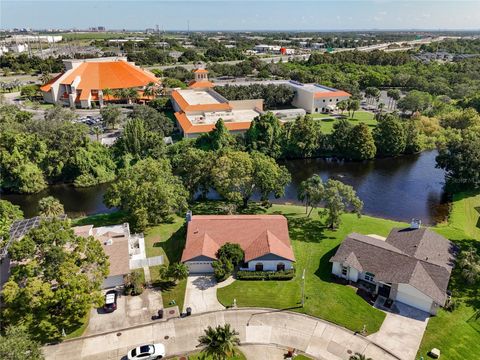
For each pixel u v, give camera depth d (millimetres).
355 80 187750
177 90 156000
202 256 52531
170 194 65062
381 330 43938
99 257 46000
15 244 41969
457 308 47219
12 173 86312
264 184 68875
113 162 96312
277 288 50844
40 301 39750
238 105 134750
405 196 84688
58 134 92938
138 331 43906
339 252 53406
